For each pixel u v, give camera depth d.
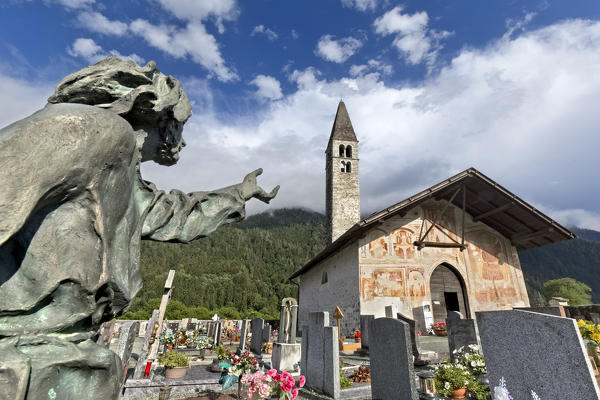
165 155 2.18
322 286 19.16
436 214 15.99
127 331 6.11
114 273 1.47
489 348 4.28
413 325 8.44
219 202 2.17
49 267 1.23
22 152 1.10
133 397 5.90
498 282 15.51
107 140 1.34
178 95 1.98
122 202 1.51
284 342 8.17
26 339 1.18
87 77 1.74
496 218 15.93
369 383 6.57
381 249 14.73
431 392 5.03
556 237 15.05
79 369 1.27
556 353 3.38
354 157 30.23
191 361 9.43
